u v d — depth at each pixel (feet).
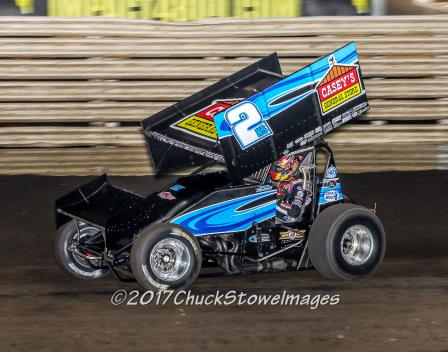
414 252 67.92
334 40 95.55
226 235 59.41
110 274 62.80
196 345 45.85
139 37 93.66
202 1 93.97
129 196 63.82
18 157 93.66
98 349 45.16
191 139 63.26
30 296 55.93
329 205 61.82
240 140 58.54
